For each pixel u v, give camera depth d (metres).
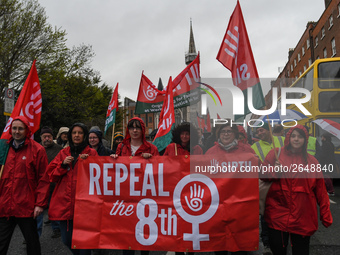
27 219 3.06
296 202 2.62
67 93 19.89
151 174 3.06
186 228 2.92
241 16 3.37
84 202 3.12
